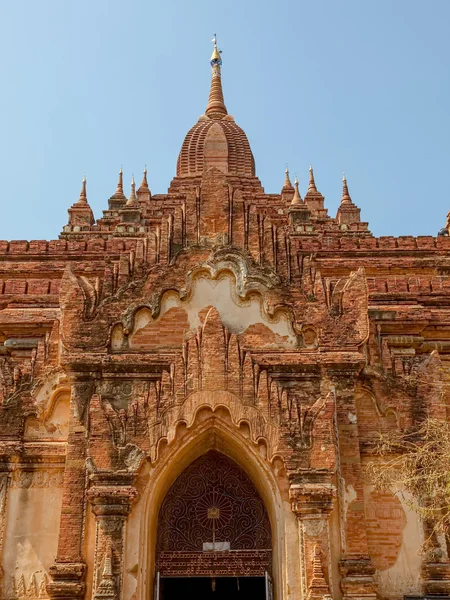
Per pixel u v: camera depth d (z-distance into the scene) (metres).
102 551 19.00
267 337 21.86
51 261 30.34
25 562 20.28
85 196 44.09
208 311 21.77
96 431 20.16
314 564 18.73
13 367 23.23
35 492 20.97
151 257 22.88
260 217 23.34
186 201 23.66
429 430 19.56
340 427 20.78
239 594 26.48
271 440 20.09
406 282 26.88
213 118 47.66
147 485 19.91
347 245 30.98
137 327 21.98
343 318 21.89
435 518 20.12
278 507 19.75
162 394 20.67
